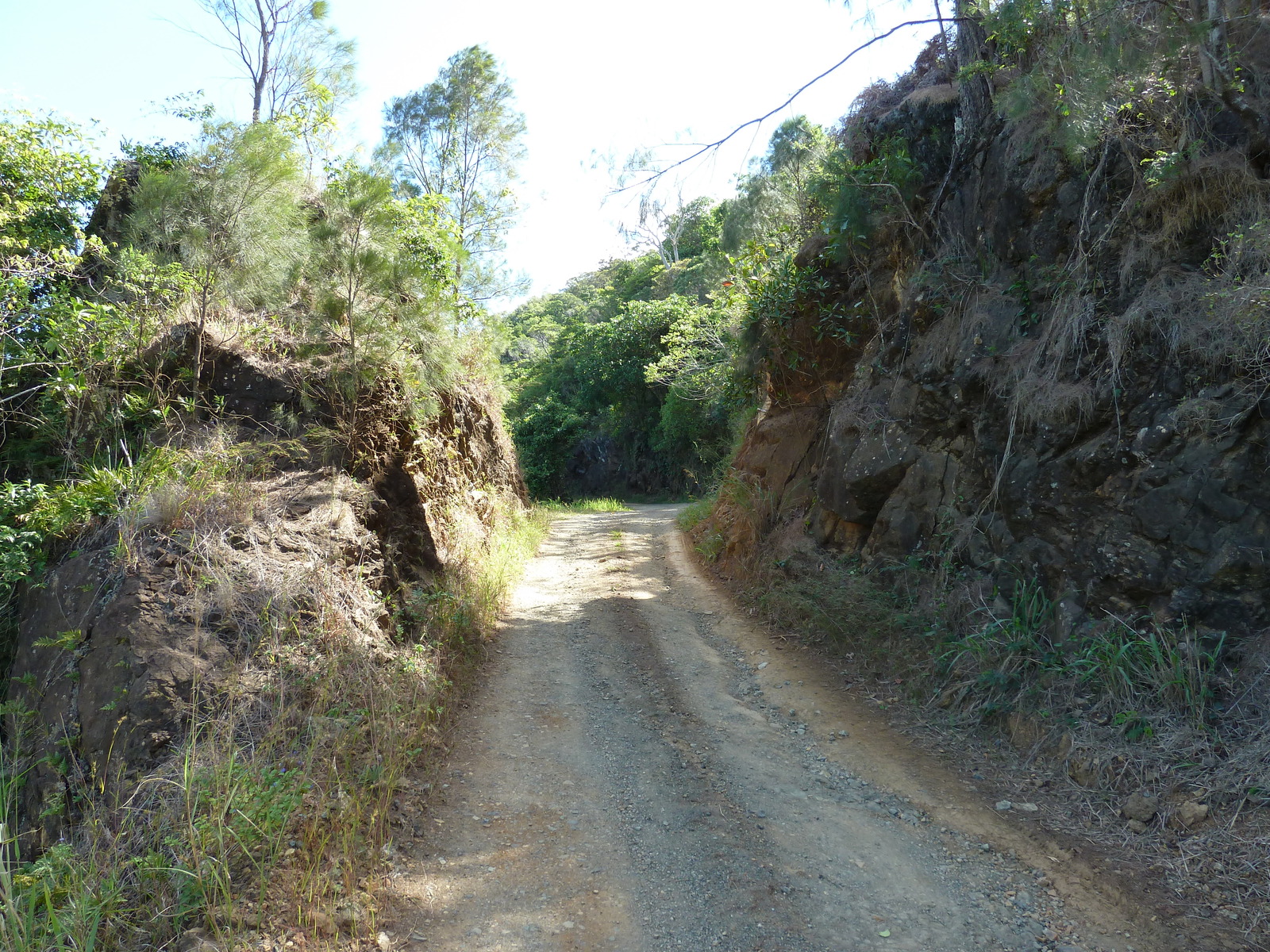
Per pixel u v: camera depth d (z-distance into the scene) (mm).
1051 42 6332
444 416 10797
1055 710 5426
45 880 3572
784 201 15039
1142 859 4156
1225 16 5727
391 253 8062
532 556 13031
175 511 5883
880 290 9758
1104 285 6332
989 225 7887
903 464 7992
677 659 7703
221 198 7469
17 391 7977
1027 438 6578
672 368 25062
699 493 28000
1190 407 5352
